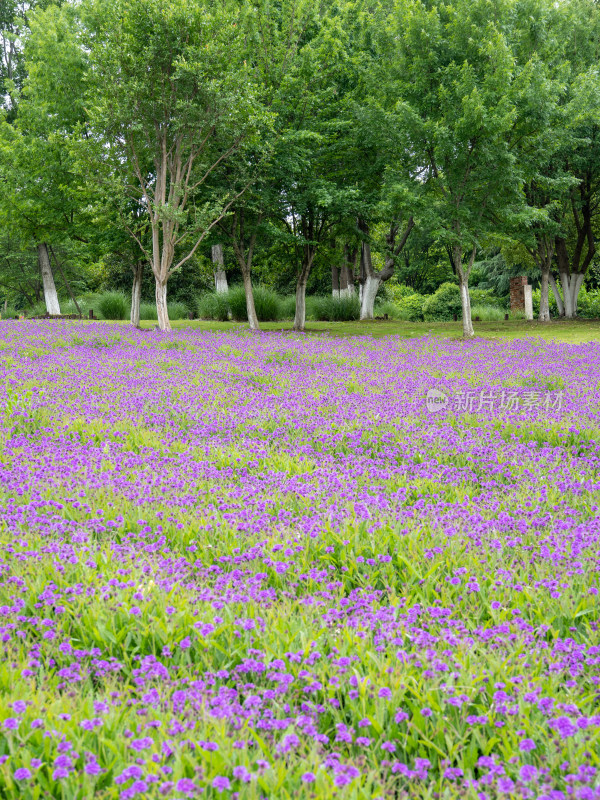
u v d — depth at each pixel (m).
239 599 3.89
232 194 28.92
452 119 26.62
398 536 4.92
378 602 4.07
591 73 29.95
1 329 22.03
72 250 43.12
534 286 56.25
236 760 2.60
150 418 9.34
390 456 7.70
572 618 3.87
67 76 30.44
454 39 27.84
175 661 3.42
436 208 27.73
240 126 25.61
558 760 2.69
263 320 36.88
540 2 30.86
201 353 17.95
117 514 5.48
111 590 3.88
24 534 4.84
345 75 32.09
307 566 4.54
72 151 25.22
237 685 3.21
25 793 2.45
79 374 13.02
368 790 2.43
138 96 24.75
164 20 24.36
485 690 3.15
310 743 2.80
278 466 7.18
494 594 4.10
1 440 7.75
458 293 52.47
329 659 3.37
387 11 34.00
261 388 12.55
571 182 29.08
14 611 3.67
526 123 27.72
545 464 7.18
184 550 4.87
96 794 2.42
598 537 4.90
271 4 31.02
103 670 3.24
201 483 6.35
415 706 2.96
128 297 50.88
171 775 2.50
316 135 27.92
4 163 31.02
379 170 31.56
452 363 16.44
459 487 6.55
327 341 23.27
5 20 40.22
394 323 35.00
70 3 33.16
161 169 27.16
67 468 6.58
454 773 2.58
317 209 30.48
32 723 2.68
